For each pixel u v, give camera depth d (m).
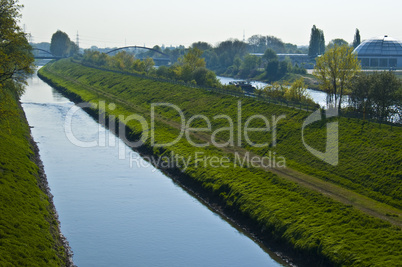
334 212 43.00
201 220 49.75
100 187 60.28
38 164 67.94
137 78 151.88
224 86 113.38
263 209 47.19
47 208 49.47
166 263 40.81
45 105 132.25
